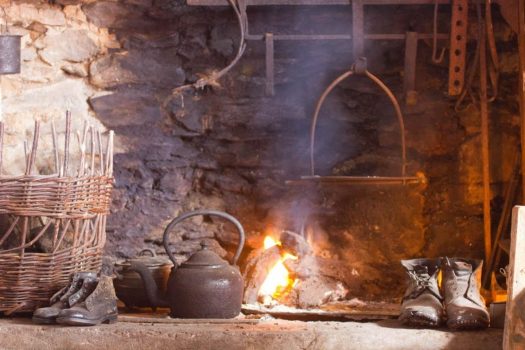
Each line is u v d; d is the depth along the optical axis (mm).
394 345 2908
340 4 3748
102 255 3549
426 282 3113
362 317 3207
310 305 3494
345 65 3805
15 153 3654
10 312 3137
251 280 3568
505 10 3697
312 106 3824
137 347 2941
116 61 3764
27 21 3695
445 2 3715
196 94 3812
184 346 2926
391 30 3789
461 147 3791
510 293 2779
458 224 3805
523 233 2811
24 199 3066
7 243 3240
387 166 3811
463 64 3717
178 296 3186
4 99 3662
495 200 3822
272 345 2920
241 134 3832
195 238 3854
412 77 3740
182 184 3861
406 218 3785
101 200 3303
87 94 3764
